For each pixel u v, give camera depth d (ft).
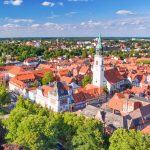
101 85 602.03
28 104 402.11
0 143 274.77
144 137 267.18
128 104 435.12
